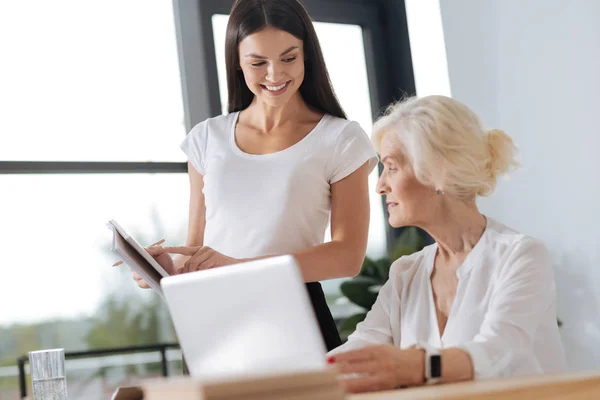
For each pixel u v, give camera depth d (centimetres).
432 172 163
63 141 399
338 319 430
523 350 147
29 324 387
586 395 114
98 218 400
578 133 364
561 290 376
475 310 162
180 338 131
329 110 239
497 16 404
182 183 416
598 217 356
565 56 369
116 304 400
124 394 129
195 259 208
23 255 389
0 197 388
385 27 480
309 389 86
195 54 424
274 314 113
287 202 224
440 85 445
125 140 409
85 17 411
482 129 166
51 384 187
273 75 222
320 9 462
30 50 399
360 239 227
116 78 412
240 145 235
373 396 111
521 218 395
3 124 391
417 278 179
